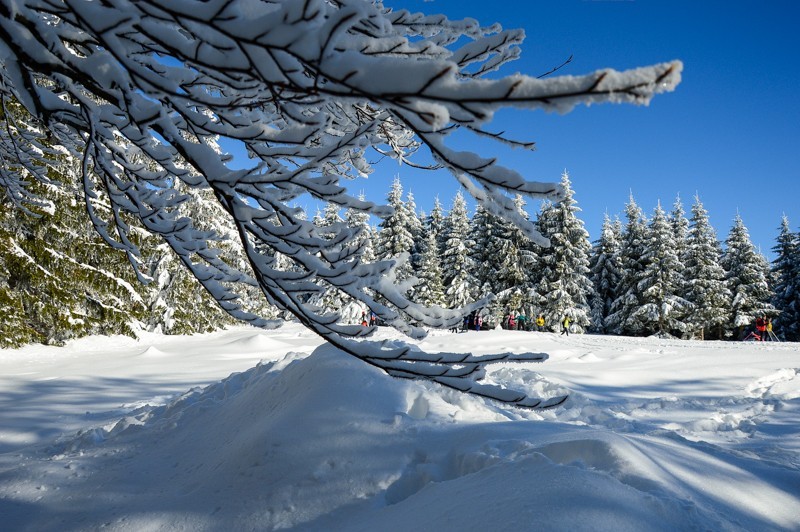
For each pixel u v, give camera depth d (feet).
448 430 12.89
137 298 73.41
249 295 114.93
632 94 3.45
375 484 11.41
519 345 60.64
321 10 4.00
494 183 5.97
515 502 8.17
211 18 4.28
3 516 13.03
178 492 13.33
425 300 127.24
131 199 8.64
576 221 120.26
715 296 121.49
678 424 22.00
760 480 11.08
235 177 7.16
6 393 33.71
